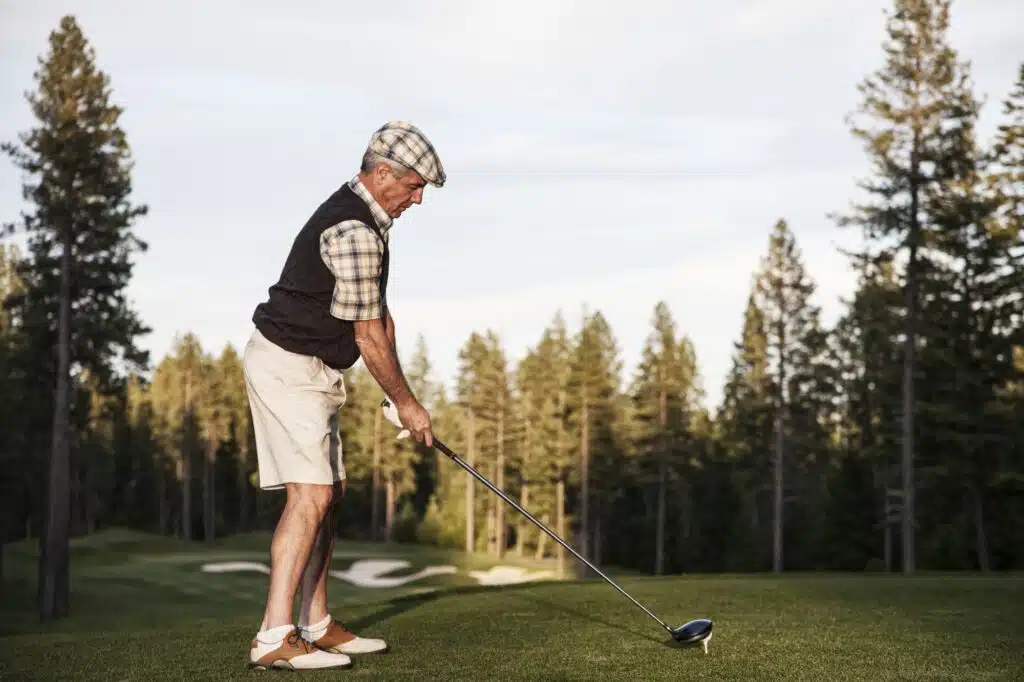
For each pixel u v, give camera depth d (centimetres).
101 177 2959
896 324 3328
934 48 3166
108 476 7950
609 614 585
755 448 5950
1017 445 3622
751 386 5828
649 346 5912
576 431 5950
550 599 680
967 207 3141
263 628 398
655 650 440
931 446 3931
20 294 2973
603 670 389
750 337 5481
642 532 6275
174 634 521
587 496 6272
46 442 3288
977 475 3684
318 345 403
